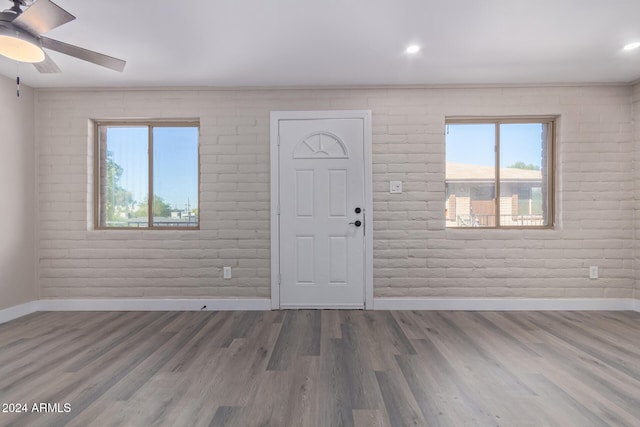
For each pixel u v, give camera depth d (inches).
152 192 147.6
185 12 89.4
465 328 118.4
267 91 143.3
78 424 65.2
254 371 86.8
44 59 80.1
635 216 138.3
